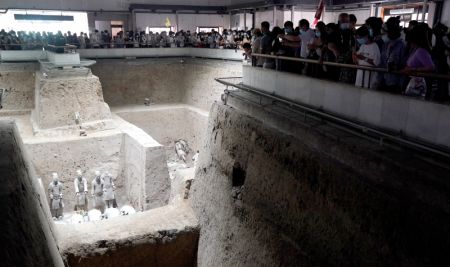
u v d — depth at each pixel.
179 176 9.99
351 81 6.49
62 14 20.38
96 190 12.86
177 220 8.39
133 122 18.03
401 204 4.04
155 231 7.84
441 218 3.68
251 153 6.81
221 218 7.44
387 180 4.46
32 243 3.54
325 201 5.04
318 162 5.21
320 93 6.27
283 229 5.76
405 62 5.50
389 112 5.06
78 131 14.01
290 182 5.73
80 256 7.23
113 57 18.92
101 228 7.95
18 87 16.98
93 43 18.84
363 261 4.40
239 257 6.69
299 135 5.97
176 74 19.89
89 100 14.61
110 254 7.48
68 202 13.47
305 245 5.30
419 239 3.80
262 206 6.32
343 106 5.82
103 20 21.41
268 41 8.10
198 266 8.25
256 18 19.44
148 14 21.83
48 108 13.94
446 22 10.61
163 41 19.95
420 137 4.68
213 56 18.05
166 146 18.94
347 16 7.18
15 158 4.76
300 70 8.07
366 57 5.70
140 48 19.28
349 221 4.64
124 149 14.34
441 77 4.17
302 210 5.45
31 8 19.34
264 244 6.11
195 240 8.31
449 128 4.30
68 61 14.67
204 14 22.88
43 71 15.45
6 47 17.27
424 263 3.73
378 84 5.72
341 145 5.14
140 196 12.87
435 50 5.61
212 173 8.16
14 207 3.39
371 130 4.96
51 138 13.45
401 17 13.21
